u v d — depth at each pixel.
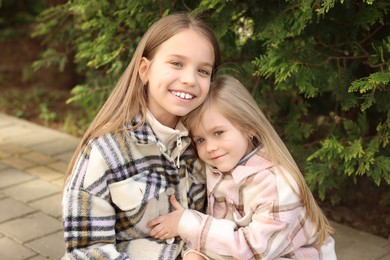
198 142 2.28
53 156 4.79
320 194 3.30
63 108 6.21
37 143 5.09
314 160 3.50
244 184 2.20
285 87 3.17
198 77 2.16
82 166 2.07
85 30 4.34
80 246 2.05
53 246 3.32
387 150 3.21
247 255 2.11
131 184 2.08
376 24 3.29
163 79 2.11
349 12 3.14
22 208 3.80
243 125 2.23
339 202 3.80
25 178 4.31
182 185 2.23
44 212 3.75
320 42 3.22
